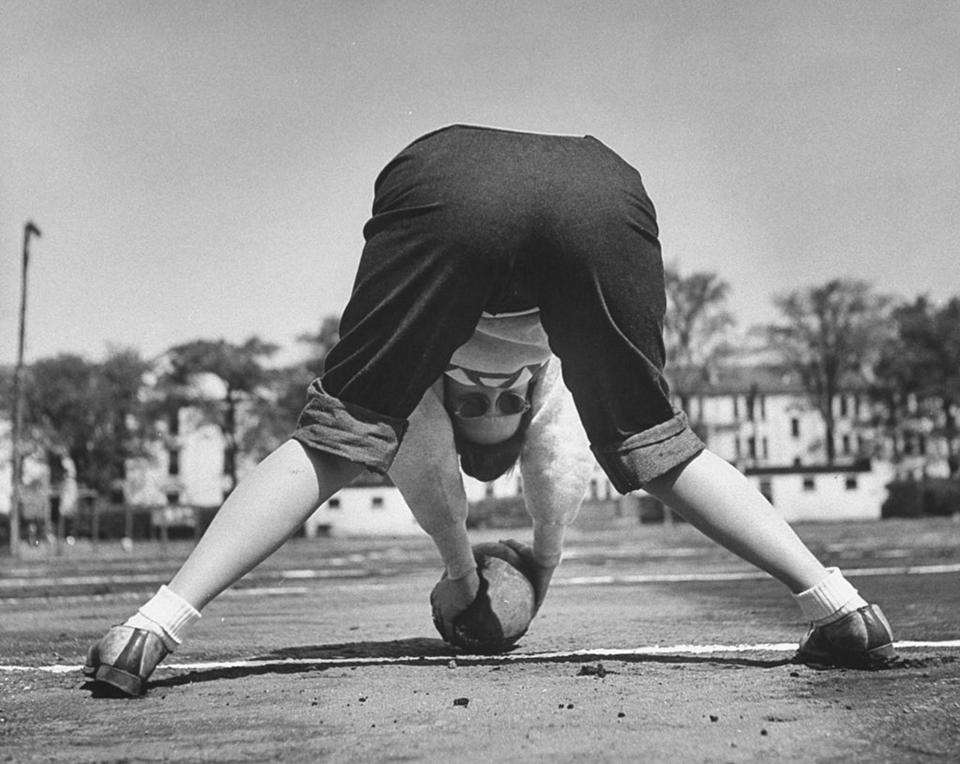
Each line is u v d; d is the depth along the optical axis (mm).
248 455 80000
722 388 101438
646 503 59781
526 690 3348
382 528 74000
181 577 3496
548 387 4348
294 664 4109
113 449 76188
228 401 79688
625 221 3682
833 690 3266
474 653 4555
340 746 2598
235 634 5762
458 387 4141
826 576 3734
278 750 2572
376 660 4258
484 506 53938
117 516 67062
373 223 3729
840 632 3707
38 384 73438
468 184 3598
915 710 2922
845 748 2492
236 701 3238
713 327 62219
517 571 4660
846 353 73938
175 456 89688
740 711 2941
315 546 44312
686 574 12383
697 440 3781
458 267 3600
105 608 8797
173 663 4250
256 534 3551
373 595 9852
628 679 3553
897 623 5617
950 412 80438
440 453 4211
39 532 47250
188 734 2771
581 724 2799
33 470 74812
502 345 3932
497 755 2463
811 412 89875
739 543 3732
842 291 72688
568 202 3615
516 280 3686
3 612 8289
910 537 32188
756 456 101125
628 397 3725
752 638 5012
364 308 3662
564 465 4410
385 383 3635
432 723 2850
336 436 3600
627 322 3684
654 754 2445
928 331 79250
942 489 72812
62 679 3799
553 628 5711
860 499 76688
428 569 17125
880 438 80812
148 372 78188
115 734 2785
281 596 9898
